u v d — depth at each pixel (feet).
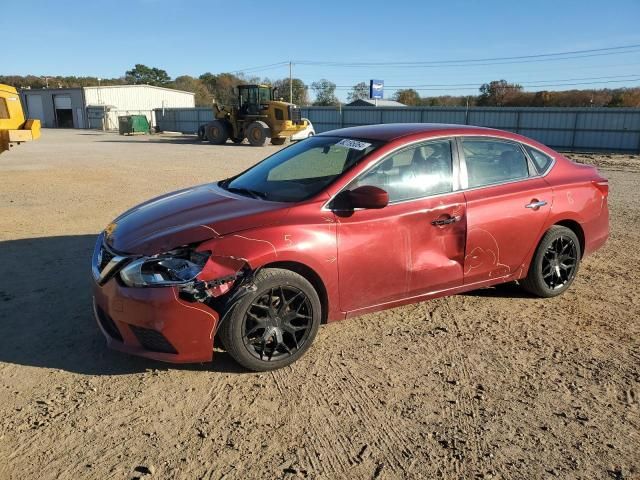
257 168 15.25
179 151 75.10
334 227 11.66
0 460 8.52
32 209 27.94
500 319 14.39
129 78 327.47
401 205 12.64
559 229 15.40
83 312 14.14
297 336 11.72
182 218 11.75
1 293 15.35
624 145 93.09
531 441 9.29
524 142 15.35
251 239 10.82
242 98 95.30
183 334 10.41
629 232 24.95
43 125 185.47
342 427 9.57
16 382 10.78
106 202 30.40
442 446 9.12
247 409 10.05
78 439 9.09
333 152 13.56
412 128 14.15
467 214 13.50
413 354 12.32
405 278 12.84
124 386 10.74
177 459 8.64
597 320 14.46
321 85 249.96
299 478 8.28
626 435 9.50
